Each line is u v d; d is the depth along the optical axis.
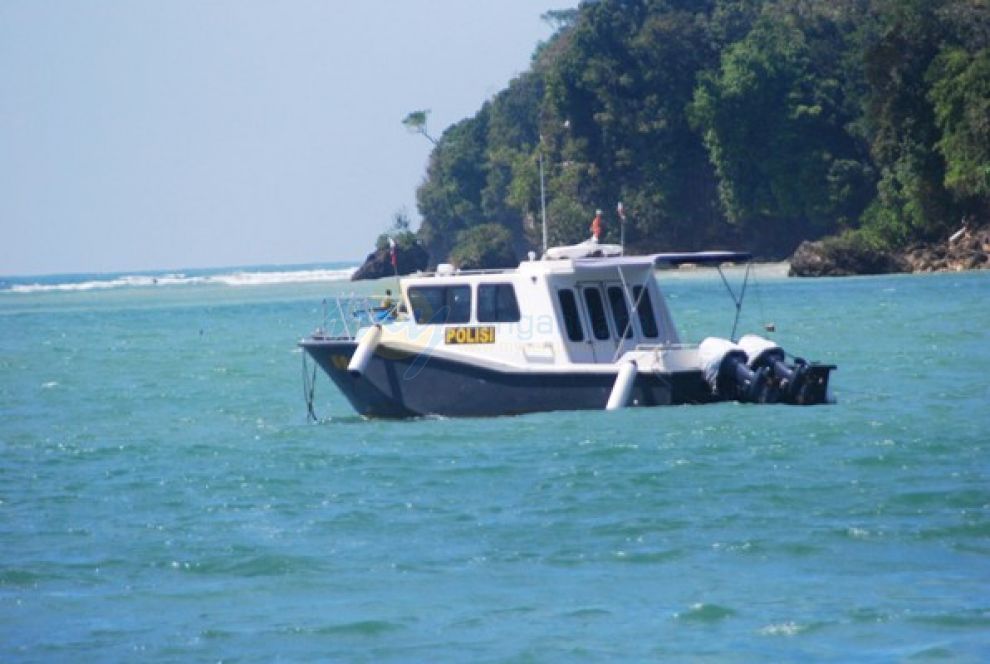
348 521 78.00
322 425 115.62
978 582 61.75
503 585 64.31
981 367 141.25
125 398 149.12
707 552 68.31
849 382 130.62
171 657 56.06
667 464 88.88
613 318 111.56
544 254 113.31
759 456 90.56
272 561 69.81
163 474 95.75
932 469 85.12
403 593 63.59
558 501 80.44
